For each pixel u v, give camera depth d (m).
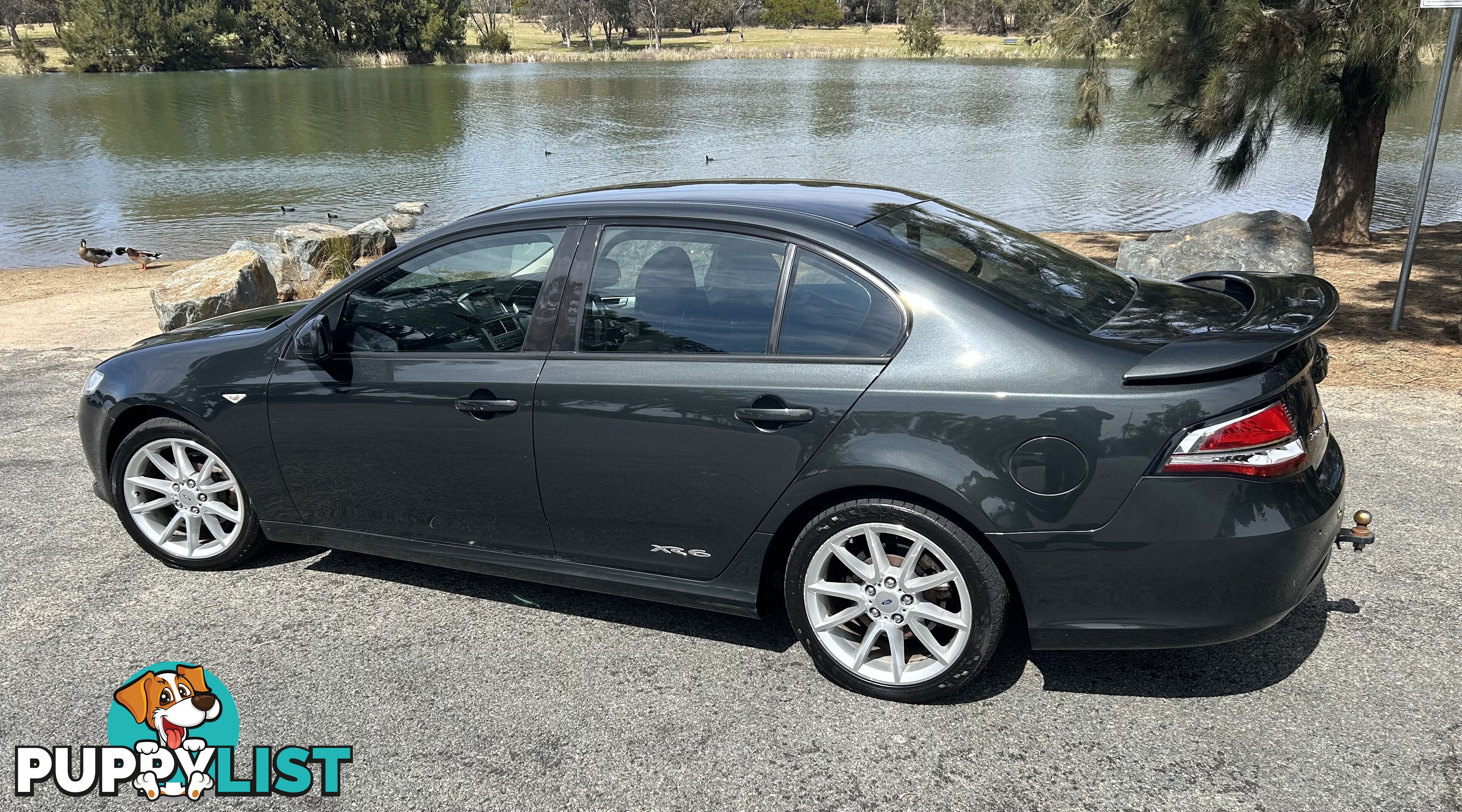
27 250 19.69
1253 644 3.30
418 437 3.50
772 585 3.29
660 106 52.16
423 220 22.62
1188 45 10.91
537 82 73.06
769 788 2.68
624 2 124.62
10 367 8.01
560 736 2.95
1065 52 11.95
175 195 26.92
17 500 4.99
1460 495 4.41
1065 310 2.96
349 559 4.24
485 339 3.42
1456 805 2.50
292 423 3.71
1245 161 11.59
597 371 3.19
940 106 49.12
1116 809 2.55
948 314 2.85
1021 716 2.96
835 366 2.92
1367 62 10.09
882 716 2.99
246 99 58.62
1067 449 2.68
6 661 3.46
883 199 3.48
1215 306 3.13
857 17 164.50
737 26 159.38
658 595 3.35
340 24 98.75
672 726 2.98
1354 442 5.14
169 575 4.11
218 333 4.10
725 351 3.06
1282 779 2.63
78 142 39.81
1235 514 2.61
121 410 4.03
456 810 2.64
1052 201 21.81
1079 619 2.79
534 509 3.41
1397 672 3.10
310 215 23.47
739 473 3.04
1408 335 7.42
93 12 85.69
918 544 2.90
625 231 3.27
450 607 3.78
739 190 3.47
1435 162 25.94
